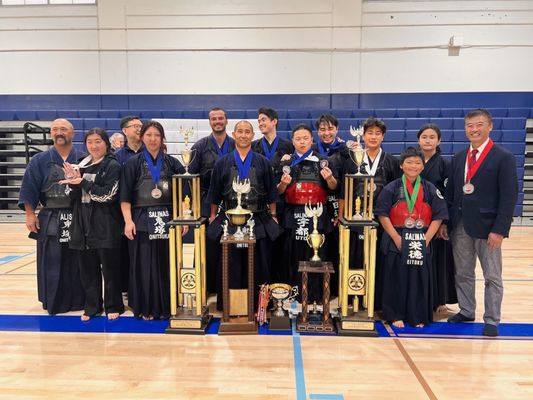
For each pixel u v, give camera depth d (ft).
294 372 7.38
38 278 10.45
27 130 24.77
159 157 9.70
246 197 9.46
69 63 28.94
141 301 9.88
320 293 10.85
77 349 8.30
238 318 9.34
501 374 7.38
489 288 9.05
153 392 6.72
